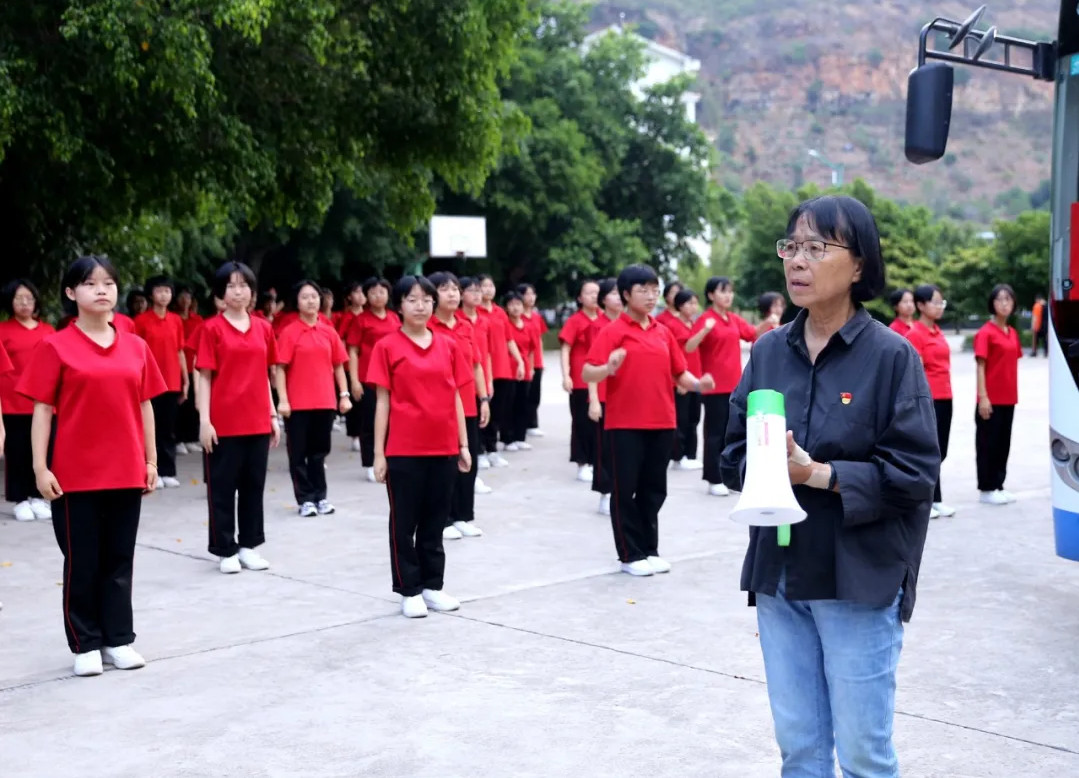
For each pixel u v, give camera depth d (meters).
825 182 141.50
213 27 11.05
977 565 7.38
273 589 6.93
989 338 9.59
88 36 9.70
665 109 38.84
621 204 39.22
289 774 4.12
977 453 9.81
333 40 11.93
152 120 11.16
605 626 6.00
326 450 9.58
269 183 12.07
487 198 33.09
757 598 3.12
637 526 7.18
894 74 166.75
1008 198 130.50
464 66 13.10
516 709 4.75
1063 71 6.02
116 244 15.98
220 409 7.32
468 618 6.20
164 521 9.25
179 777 4.11
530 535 8.55
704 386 7.25
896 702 4.79
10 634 6.03
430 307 6.32
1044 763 4.14
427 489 6.30
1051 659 5.38
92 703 4.91
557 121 35.03
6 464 9.45
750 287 46.41
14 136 10.61
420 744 4.38
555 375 27.19
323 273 30.95
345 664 5.40
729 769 4.10
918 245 43.72
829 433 2.95
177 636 5.92
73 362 5.21
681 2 187.12
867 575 2.90
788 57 166.88
